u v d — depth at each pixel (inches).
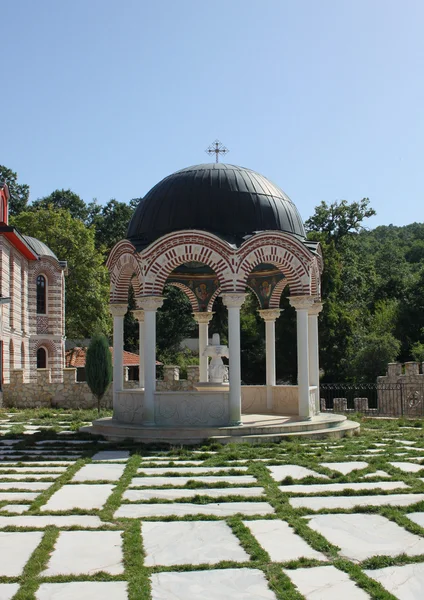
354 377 1973.4
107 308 2431.1
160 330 2588.6
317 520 434.9
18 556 363.6
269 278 1067.9
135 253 864.9
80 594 311.7
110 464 655.1
